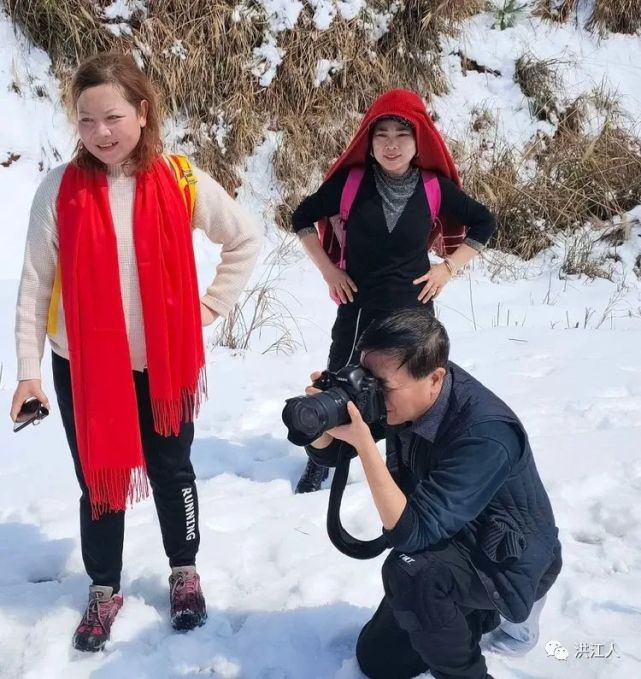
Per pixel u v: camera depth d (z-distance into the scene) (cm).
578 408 421
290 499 335
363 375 196
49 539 307
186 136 671
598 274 705
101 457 231
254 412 421
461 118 779
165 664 245
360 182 322
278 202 682
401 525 196
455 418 204
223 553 295
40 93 630
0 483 343
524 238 732
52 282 233
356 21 712
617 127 804
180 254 232
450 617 210
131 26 655
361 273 326
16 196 589
